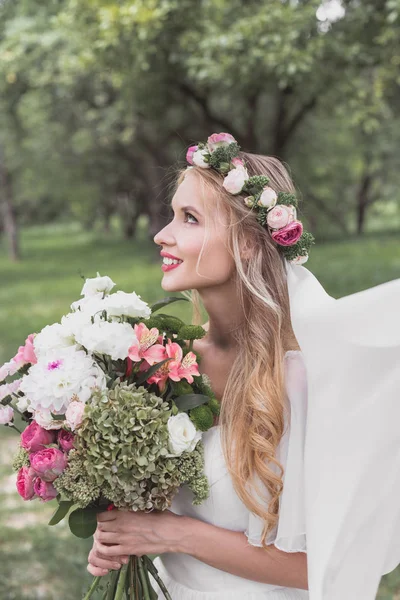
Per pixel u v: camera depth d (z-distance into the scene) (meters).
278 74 8.92
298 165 19.95
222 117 16.83
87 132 19.30
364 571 1.52
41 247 36.91
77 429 1.58
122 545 1.72
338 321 1.52
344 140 19.98
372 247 20.27
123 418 1.56
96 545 1.76
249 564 1.71
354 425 1.50
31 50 12.26
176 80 12.31
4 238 46.22
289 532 1.63
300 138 19.20
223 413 1.81
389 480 1.50
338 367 1.52
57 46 12.15
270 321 1.80
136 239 37.22
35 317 12.97
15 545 4.34
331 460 1.52
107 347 1.61
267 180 1.80
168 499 1.62
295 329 1.62
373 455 1.49
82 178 26.09
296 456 1.65
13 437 6.35
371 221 42.53
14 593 3.68
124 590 1.80
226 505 1.76
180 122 16.47
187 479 1.68
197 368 1.86
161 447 1.58
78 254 29.17
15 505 5.01
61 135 20.59
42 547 4.20
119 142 19.70
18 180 30.56
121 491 1.59
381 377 1.49
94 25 9.98
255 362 1.78
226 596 1.79
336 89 11.12
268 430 1.74
